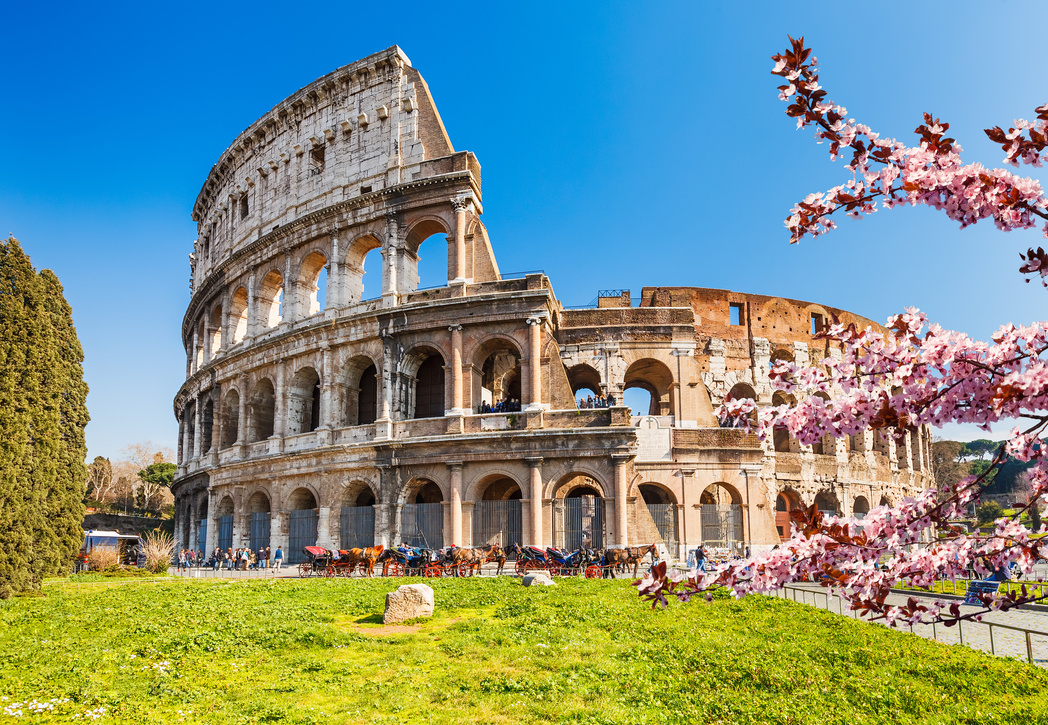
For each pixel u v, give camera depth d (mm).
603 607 31297
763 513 61500
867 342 9008
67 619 31859
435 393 63000
